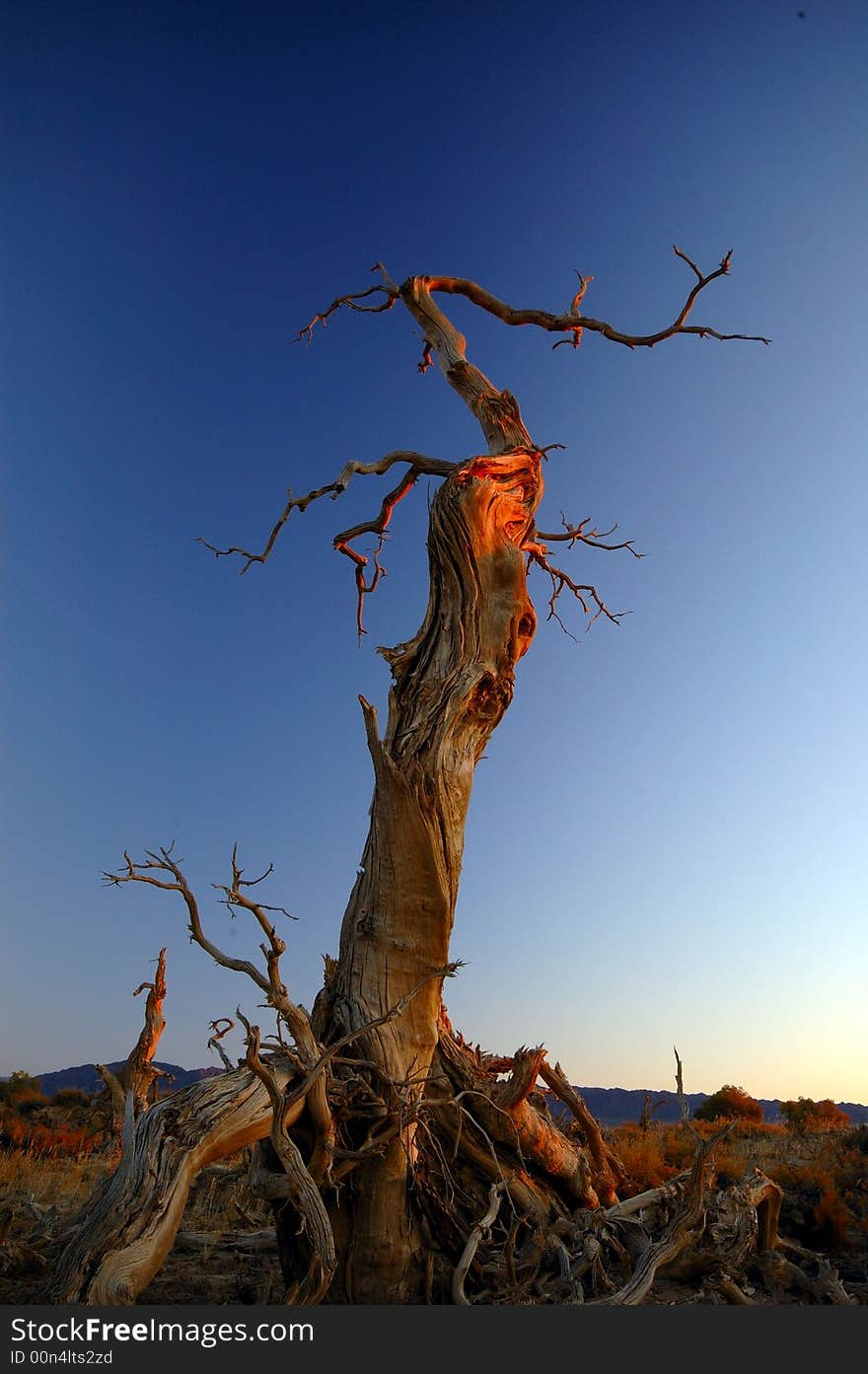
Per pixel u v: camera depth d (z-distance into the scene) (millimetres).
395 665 9773
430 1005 8133
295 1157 6219
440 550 9922
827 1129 26203
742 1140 21422
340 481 11594
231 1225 11195
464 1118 8586
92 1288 5848
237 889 6309
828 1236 10633
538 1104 10016
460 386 11992
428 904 8227
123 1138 6707
